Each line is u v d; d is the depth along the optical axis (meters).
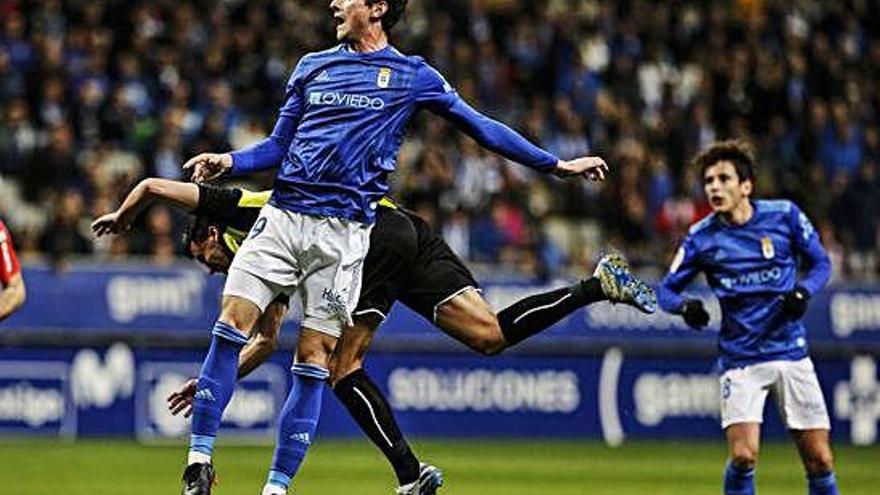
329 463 52.72
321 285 28.20
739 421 33.09
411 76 28.56
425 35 79.00
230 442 62.81
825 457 33.19
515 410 66.69
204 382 27.58
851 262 75.62
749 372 33.25
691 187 75.69
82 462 51.81
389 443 30.95
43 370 62.91
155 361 63.75
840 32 88.75
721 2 88.56
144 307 63.97
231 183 65.75
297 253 28.05
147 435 63.44
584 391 67.25
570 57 81.69
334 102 28.16
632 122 80.12
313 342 28.44
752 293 33.44
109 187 67.00
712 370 68.12
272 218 28.12
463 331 30.97
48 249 64.88
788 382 33.12
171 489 43.38
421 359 65.88
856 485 46.97
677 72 84.69
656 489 45.25
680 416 67.81
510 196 71.81
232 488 42.69
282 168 28.36
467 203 72.06
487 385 66.50
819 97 84.25
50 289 63.25
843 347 68.25
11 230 67.12
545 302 30.69
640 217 73.75
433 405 65.94
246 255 28.08
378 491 43.19
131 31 75.94
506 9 82.75
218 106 72.44
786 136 81.12
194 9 77.69
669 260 72.25
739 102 81.75
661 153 78.56
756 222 33.75
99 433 63.16
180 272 64.31
